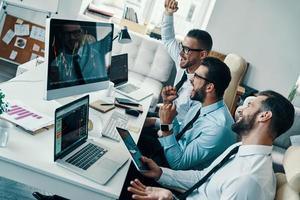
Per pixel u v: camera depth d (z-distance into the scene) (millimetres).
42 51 4406
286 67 4426
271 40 4383
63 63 1840
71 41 1861
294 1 4242
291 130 3684
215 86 2076
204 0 4699
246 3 4332
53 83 1797
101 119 2035
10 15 4277
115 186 1442
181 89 2725
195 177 1841
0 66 4266
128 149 1723
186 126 2225
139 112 2340
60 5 4441
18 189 2330
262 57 4449
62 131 1491
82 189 1410
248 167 1481
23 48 4375
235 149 1647
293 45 4352
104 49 2201
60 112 1473
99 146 1713
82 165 1499
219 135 1999
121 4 4855
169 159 2041
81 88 2037
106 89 2395
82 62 1997
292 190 1412
